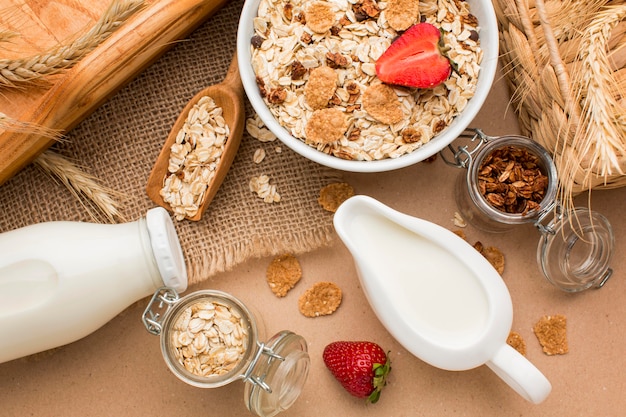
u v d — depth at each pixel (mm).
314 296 685
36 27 630
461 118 619
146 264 635
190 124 662
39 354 688
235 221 682
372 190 694
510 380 645
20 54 632
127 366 690
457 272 640
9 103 631
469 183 644
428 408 688
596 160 602
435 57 607
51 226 640
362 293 691
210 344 649
